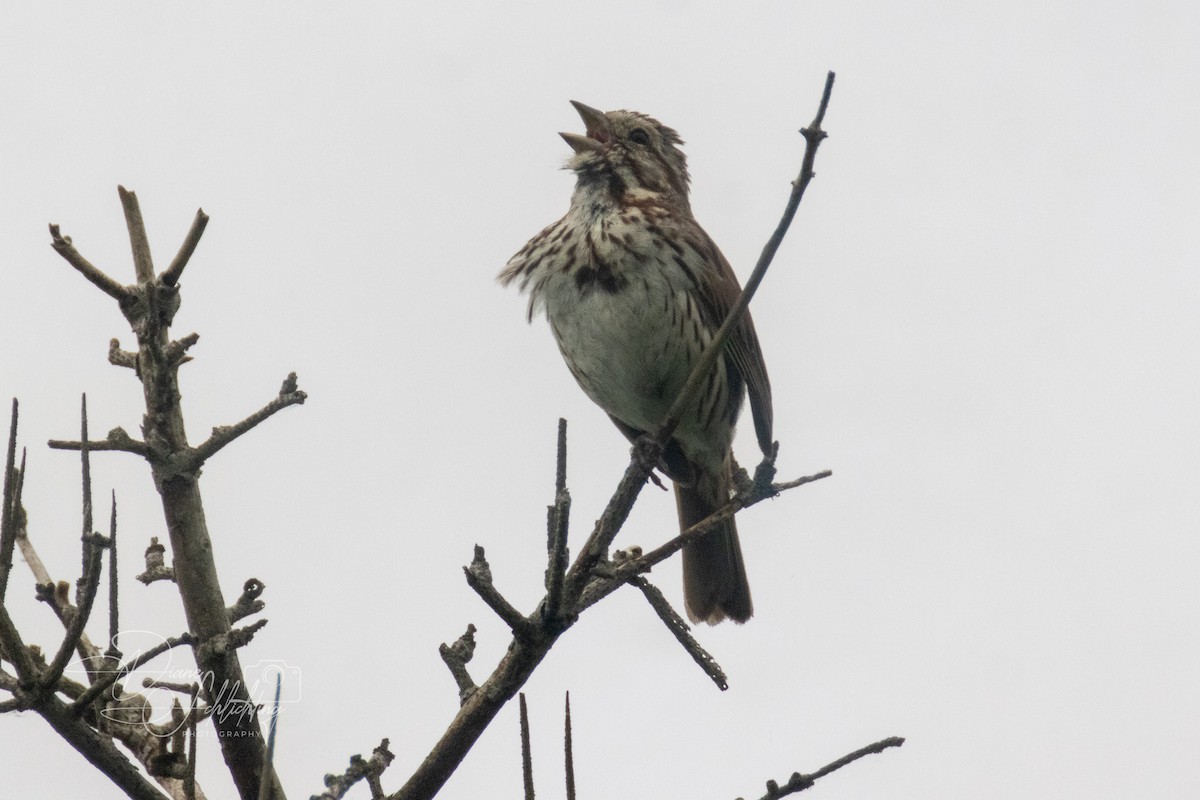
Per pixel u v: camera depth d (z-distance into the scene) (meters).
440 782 7.63
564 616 7.48
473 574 7.39
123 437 8.24
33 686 6.85
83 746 7.03
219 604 8.28
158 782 7.82
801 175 7.24
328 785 7.37
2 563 6.85
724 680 8.38
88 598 6.80
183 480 8.35
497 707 7.61
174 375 8.46
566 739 6.36
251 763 7.95
